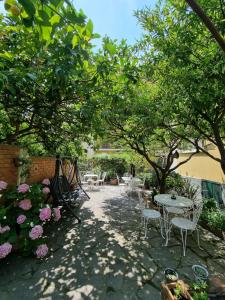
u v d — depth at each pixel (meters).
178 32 2.34
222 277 2.54
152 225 4.36
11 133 4.09
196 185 6.57
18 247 2.87
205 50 2.32
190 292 1.76
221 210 4.46
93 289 2.24
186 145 6.75
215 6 2.02
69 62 1.54
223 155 2.81
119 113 3.84
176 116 3.33
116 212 5.30
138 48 2.95
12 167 3.30
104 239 3.59
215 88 2.46
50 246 3.25
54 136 4.46
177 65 2.47
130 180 8.23
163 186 5.75
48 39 1.08
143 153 5.61
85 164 12.04
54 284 2.30
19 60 1.97
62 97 2.85
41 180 4.64
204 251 3.24
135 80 2.18
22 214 2.88
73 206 5.75
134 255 3.04
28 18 0.89
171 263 2.84
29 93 2.55
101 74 2.03
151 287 2.30
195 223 3.36
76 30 1.22
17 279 2.37
